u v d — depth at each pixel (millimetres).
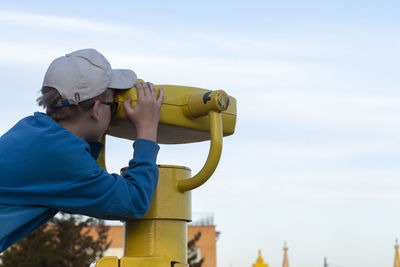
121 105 1854
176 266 1848
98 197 1685
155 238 1890
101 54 1823
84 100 1747
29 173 1673
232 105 2107
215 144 1883
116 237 31297
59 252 22109
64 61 1764
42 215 1740
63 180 1679
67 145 1679
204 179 1898
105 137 2041
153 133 1838
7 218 1657
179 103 1952
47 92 1759
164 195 1913
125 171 1790
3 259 21922
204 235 34219
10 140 1732
